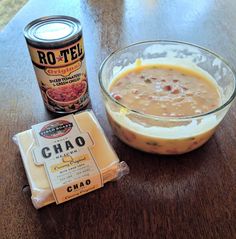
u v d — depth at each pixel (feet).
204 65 1.06
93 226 0.75
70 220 0.77
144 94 0.99
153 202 0.80
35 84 1.21
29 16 1.61
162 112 0.92
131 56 1.08
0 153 0.94
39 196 0.78
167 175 0.87
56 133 0.93
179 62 1.12
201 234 0.73
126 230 0.74
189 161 0.91
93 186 0.82
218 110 0.81
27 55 1.36
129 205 0.80
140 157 0.92
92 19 1.60
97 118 1.05
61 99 1.02
